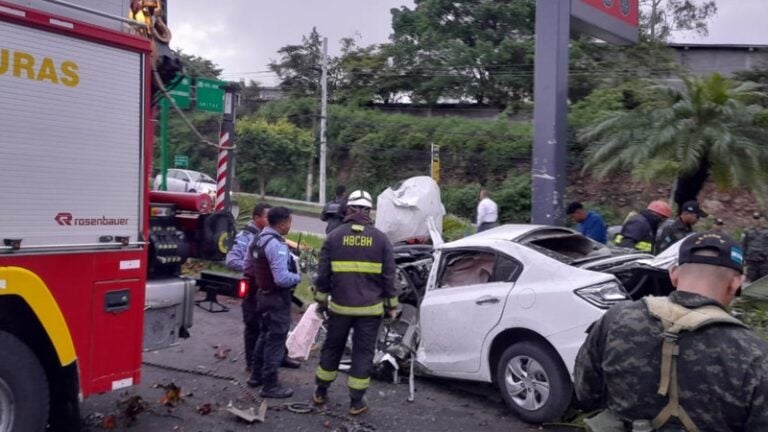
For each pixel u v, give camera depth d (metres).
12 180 4.35
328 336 6.21
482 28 38.19
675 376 2.30
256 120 41.84
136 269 5.07
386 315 6.23
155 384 6.72
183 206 6.40
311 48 46.44
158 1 5.60
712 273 2.40
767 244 10.66
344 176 39.22
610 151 12.48
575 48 28.92
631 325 2.44
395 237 10.97
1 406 4.50
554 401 5.87
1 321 4.57
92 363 4.83
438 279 6.96
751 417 2.22
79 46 4.68
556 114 9.47
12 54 4.33
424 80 39.09
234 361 7.59
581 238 7.18
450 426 5.98
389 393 6.84
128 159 4.98
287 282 6.29
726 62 29.48
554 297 5.92
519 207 28.72
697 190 11.52
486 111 37.06
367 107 41.16
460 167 33.25
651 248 8.44
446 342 6.70
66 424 5.04
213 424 5.75
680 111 11.14
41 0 4.47
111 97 4.87
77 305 4.72
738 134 10.98
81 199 4.71
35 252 4.46
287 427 5.79
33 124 4.45
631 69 27.97
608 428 2.44
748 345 2.27
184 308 5.91
